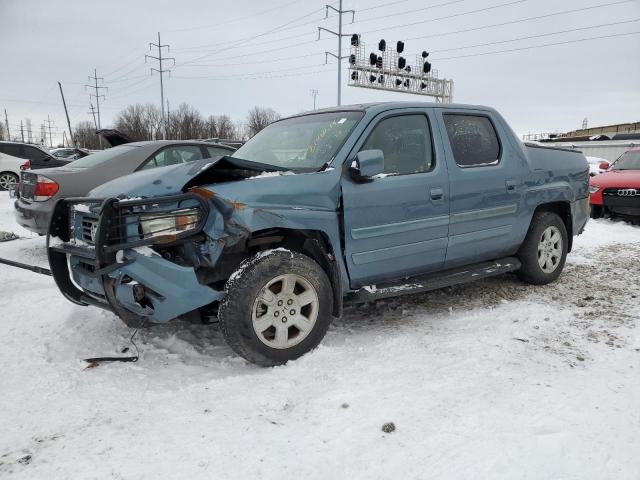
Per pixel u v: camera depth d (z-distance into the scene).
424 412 2.74
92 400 2.96
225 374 3.32
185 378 3.26
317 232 3.63
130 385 3.16
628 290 5.20
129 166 6.80
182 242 3.29
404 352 3.60
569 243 5.65
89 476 2.24
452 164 4.37
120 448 2.45
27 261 6.59
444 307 4.70
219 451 2.42
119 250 3.16
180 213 3.28
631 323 4.19
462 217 4.39
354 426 2.61
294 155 4.09
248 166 3.71
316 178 3.62
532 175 5.02
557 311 4.52
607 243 7.91
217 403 2.90
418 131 4.30
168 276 3.17
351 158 3.83
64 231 3.81
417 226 4.08
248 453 2.40
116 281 3.26
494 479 2.19
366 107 4.18
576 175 5.59
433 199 4.17
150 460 2.35
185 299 3.20
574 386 3.04
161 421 2.71
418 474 2.24
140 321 3.44
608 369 3.29
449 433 2.54
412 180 4.07
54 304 4.77
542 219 5.19
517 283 5.47
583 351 3.61
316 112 4.64
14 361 3.53
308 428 2.62
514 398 2.89
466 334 3.96
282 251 3.41
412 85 34.59
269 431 2.59
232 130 64.19
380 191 3.86
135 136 61.66
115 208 3.20
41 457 2.39
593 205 10.16
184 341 3.85
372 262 3.89
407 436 2.52
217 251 3.24
